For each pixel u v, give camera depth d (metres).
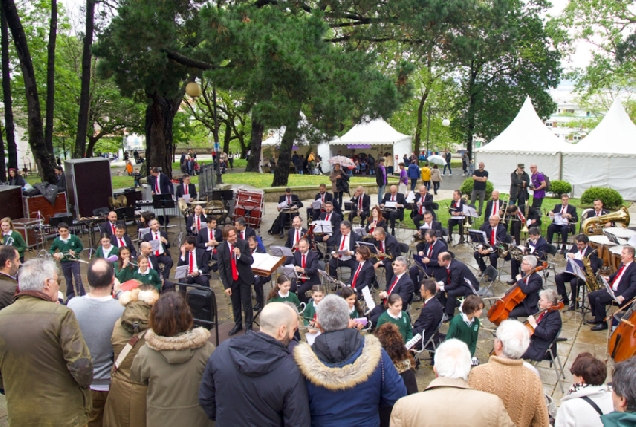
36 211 15.86
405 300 8.25
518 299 8.26
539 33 39.56
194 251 10.35
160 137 22.50
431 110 45.91
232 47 12.99
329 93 13.14
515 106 41.03
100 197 17.16
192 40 17.80
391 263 10.85
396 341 4.52
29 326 3.58
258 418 3.29
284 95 12.98
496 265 11.89
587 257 9.96
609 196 19.27
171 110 23.06
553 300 6.78
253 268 8.80
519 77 41.53
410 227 17.23
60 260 10.38
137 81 19.30
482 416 2.96
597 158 23.75
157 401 3.63
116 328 4.22
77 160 16.86
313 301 7.60
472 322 6.55
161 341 3.58
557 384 7.20
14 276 5.01
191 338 3.63
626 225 12.55
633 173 23.27
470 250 14.62
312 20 14.27
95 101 35.44
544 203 20.59
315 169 37.34
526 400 3.62
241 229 10.88
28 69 18.09
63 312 3.67
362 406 3.35
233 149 66.81
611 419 2.65
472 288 9.01
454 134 45.19
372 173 35.78
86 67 19.98
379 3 17.02
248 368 3.23
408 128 48.69
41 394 3.62
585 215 13.72
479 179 17.66
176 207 16.02
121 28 14.84
